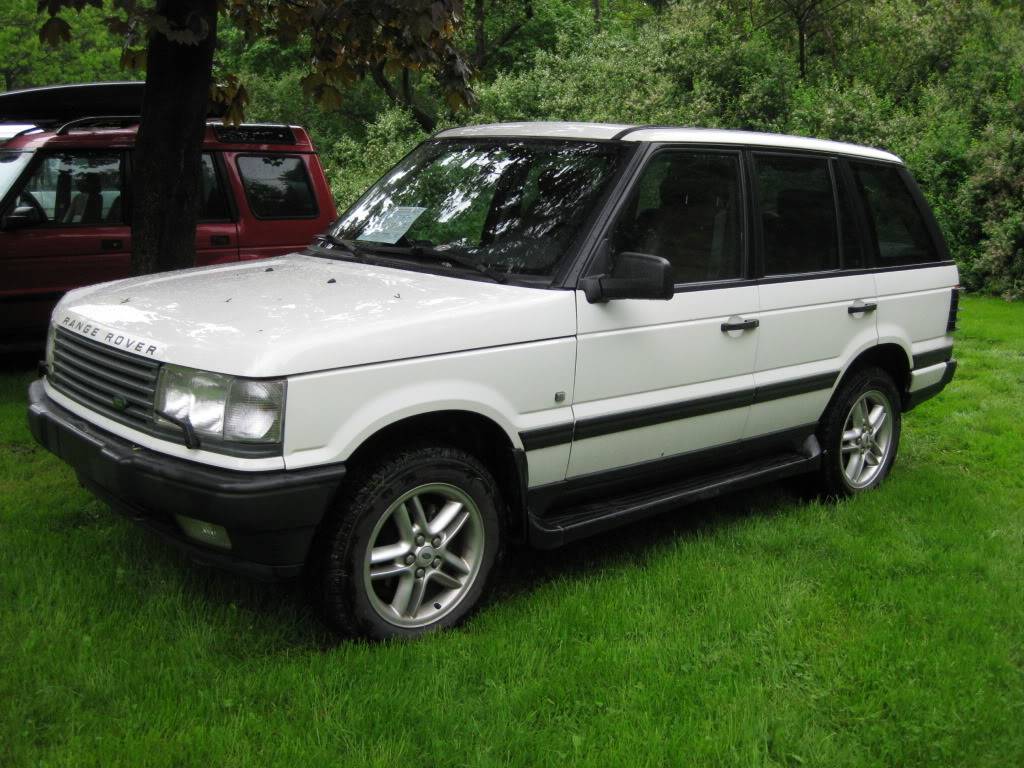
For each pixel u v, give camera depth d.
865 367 5.41
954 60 19.12
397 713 3.10
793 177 4.95
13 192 7.76
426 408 3.46
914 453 6.41
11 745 2.89
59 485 5.23
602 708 3.26
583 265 3.96
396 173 5.03
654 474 4.42
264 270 4.38
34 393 4.12
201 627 3.63
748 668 3.53
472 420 3.73
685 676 3.46
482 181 4.52
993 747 3.13
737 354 4.57
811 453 5.14
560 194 4.22
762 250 4.70
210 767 2.86
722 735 3.09
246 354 3.19
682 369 4.34
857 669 3.51
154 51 6.43
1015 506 5.42
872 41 19.92
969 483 5.75
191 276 4.30
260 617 3.77
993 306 12.55
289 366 3.17
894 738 3.16
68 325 3.93
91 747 2.91
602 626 3.79
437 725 3.07
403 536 3.61
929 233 5.84
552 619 3.80
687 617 3.90
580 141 4.43
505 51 24.34
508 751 2.97
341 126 23.17
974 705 3.30
